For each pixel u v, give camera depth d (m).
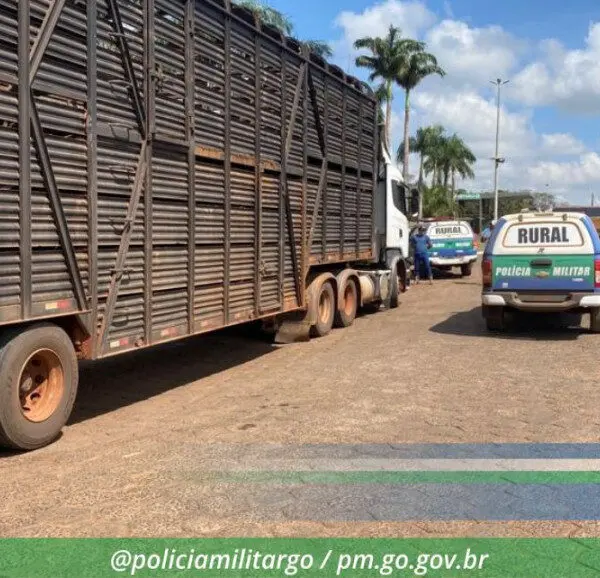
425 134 59.97
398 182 15.88
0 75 4.99
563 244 10.73
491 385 7.71
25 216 5.25
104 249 6.06
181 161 7.10
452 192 62.50
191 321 7.37
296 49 9.86
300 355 9.88
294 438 5.85
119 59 6.17
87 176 5.84
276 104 9.24
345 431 6.03
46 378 5.72
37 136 5.31
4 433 5.27
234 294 8.31
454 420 6.33
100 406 7.09
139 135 6.45
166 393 7.66
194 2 7.24
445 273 26.91
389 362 9.16
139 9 6.38
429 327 12.51
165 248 6.90
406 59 43.84
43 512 4.34
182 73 7.07
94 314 5.95
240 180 8.37
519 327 12.33
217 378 8.44
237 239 8.34
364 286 13.57
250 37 8.48
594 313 11.03
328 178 11.34
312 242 10.70
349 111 12.25
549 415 6.48
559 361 9.08
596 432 5.94
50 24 5.38
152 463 5.25
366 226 13.48
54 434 5.72
